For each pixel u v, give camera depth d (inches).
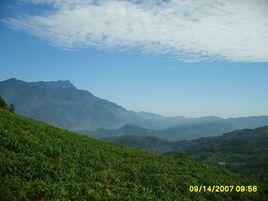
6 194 803.4
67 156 1262.3
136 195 1091.9
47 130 1664.6
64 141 1529.3
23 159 1038.4
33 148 1205.1
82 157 1333.7
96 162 1328.7
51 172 1024.2
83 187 984.3
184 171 1663.4
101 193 1006.4
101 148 1685.5
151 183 1286.9
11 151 1097.4
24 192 836.0
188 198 1268.5
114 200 993.5
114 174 1232.8
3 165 954.1
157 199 1131.9
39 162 1053.8
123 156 1668.3
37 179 935.0
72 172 1090.7
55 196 865.5
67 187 947.3
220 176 1798.7
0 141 1158.3
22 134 1355.8
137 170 1400.1
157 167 1567.4
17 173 940.0
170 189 1310.3
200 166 1951.3
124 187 1140.5
